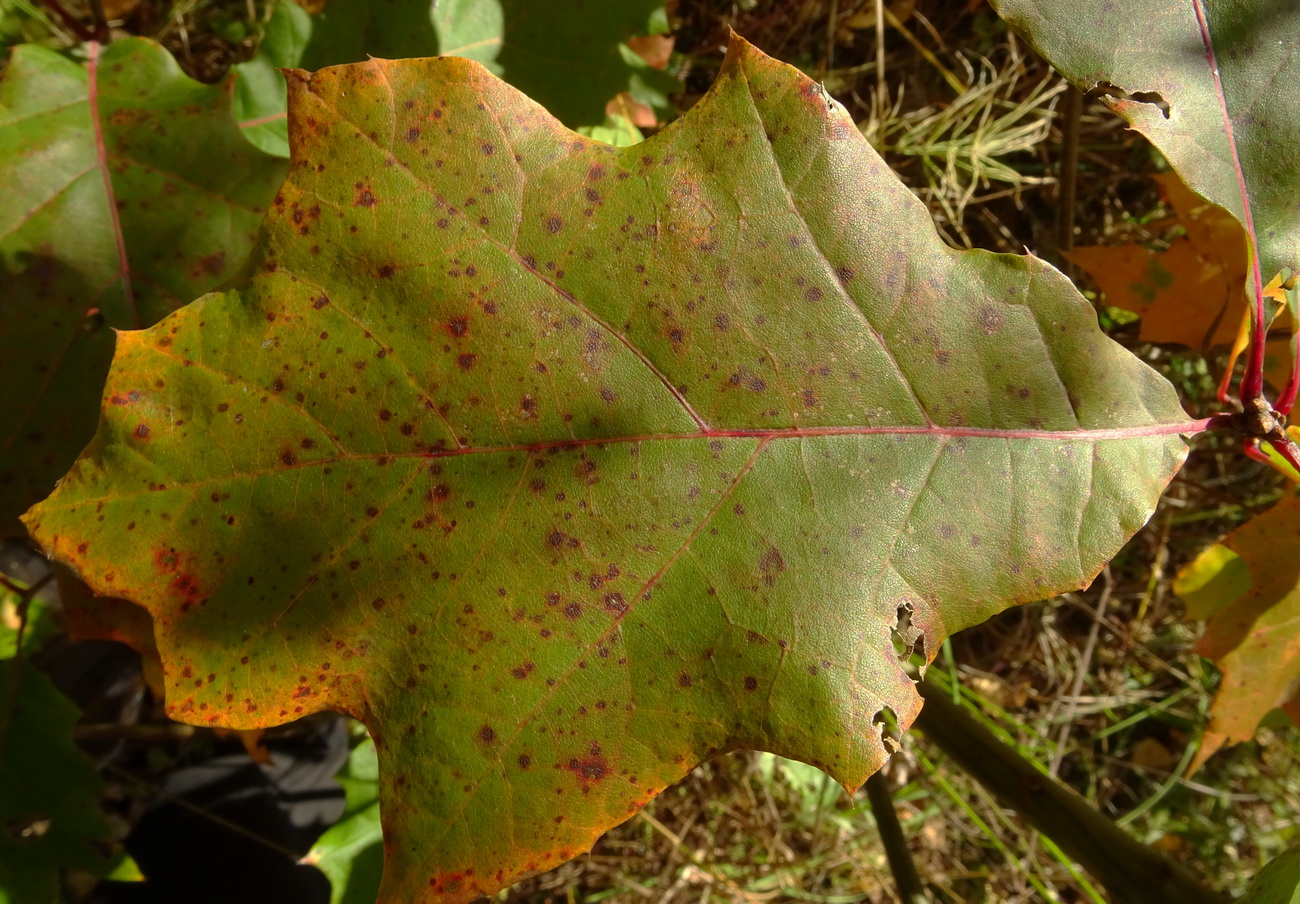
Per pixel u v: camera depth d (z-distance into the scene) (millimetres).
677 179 140
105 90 195
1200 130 154
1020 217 396
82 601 194
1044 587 143
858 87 381
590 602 140
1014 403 144
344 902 251
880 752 138
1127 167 386
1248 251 157
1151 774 441
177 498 136
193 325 136
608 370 141
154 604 136
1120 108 153
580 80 233
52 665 328
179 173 192
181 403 136
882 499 142
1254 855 434
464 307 139
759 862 403
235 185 193
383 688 139
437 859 135
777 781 404
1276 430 163
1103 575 427
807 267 141
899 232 142
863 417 143
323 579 139
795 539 141
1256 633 212
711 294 141
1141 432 146
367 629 139
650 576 140
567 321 140
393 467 139
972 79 372
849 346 142
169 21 307
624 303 141
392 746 138
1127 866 195
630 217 140
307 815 352
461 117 137
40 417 183
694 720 139
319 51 216
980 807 415
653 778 138
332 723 363
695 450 142
